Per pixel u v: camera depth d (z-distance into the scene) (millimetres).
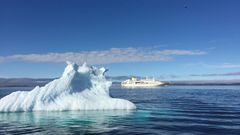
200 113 28125
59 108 26344
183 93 88250
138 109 29750
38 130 17609
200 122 21375
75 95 27953
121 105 28078
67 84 27906
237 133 16984
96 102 27781
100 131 17266
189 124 20250
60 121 21047
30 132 16984
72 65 28406
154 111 29422
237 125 20031
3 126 19047
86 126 18969
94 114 24609
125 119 22141
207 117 24734
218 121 22062
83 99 27609
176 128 18516
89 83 29625
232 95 72938
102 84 29797
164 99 54656
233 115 26484
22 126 19016
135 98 58906
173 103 42844
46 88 27359
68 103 26906
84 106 27094
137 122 20750
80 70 29266
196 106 37062
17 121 21078
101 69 30641
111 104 27906
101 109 27359
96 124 19734
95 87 29562
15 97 26797
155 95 74812
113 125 19375
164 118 23516
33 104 26344
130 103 28625
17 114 24453
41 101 26484
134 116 23703
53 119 21953
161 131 17391
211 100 51438
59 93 27438
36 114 24484
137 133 16719
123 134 16406
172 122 21125
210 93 87562
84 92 28750
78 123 20156
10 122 20641
